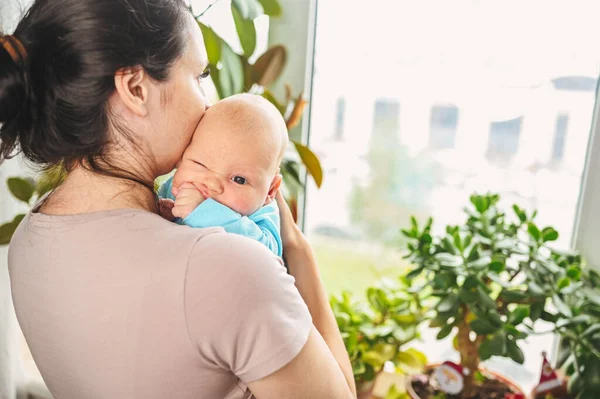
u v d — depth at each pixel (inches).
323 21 51.6
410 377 47.3
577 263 41.9
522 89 48.1
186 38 22.5
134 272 20.8
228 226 24.0
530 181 49.9
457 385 43.3
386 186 56.7
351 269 59.1
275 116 26.7
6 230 42.3
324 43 52.4
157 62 21.4
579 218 45.4
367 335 47.1
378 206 57.4
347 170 57.0
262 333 20.6
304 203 56.6
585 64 44.7
